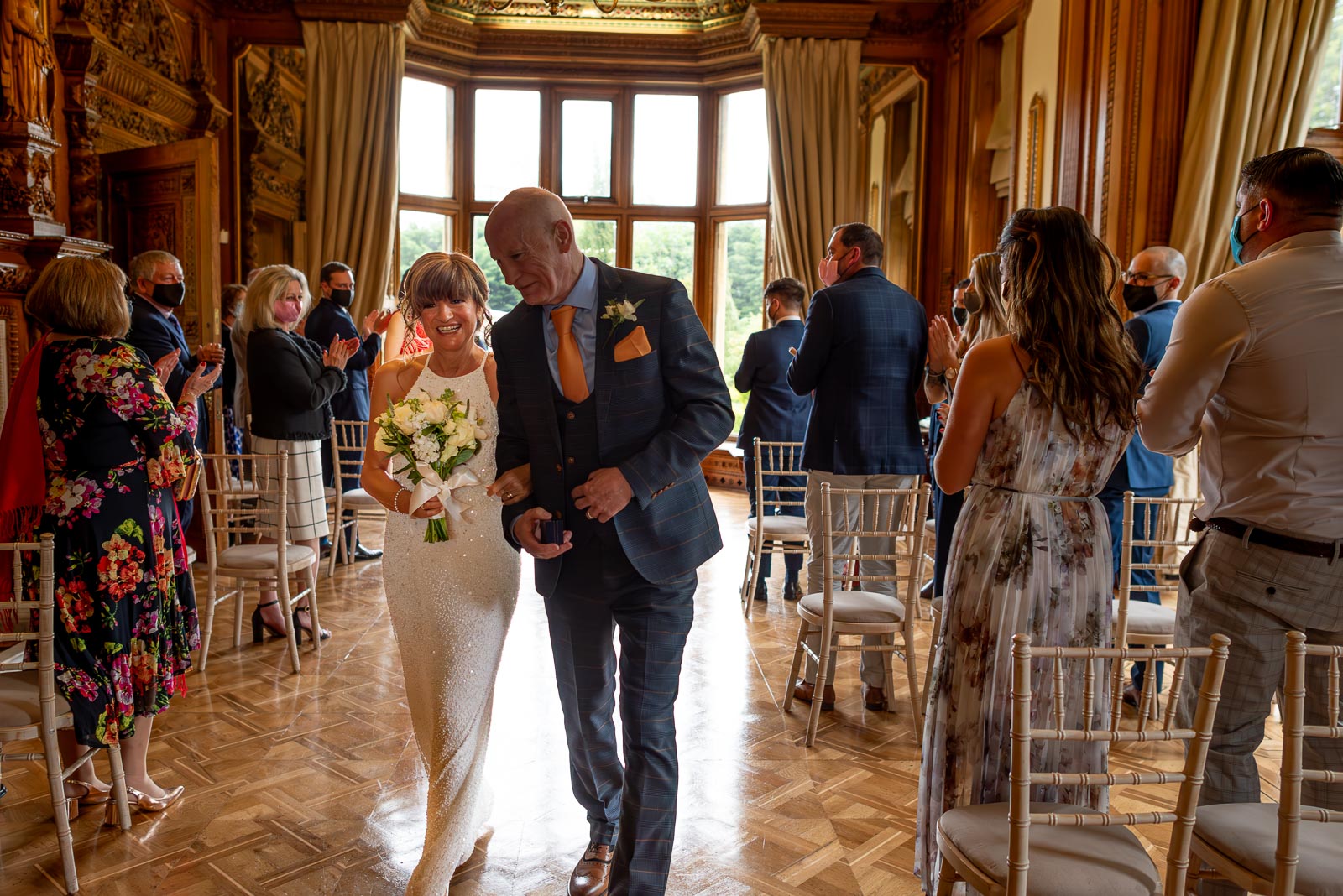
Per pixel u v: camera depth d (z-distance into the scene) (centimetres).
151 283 437
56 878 248
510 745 338
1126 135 561
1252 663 206
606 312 208
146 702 270
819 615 345
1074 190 621
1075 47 615
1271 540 201
